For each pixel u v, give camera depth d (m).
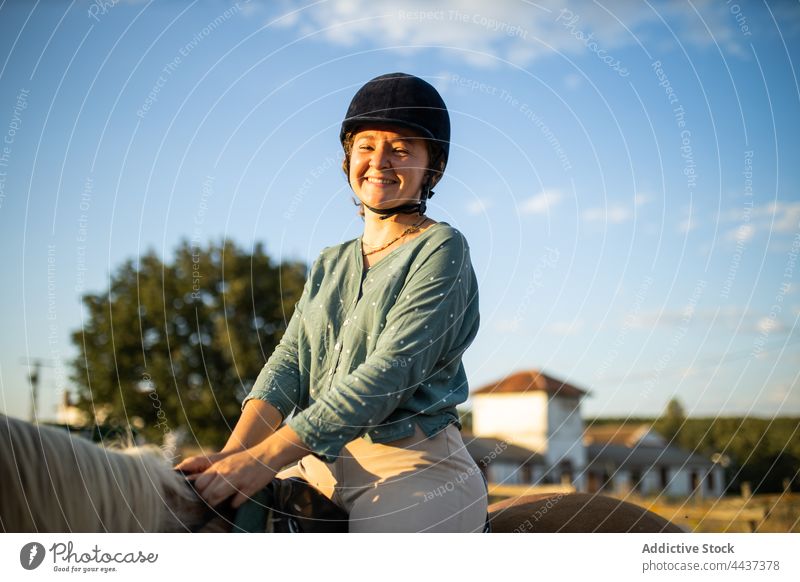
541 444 31.00
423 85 1.92
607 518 2.30
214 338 17.06
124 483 1.41
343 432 1.65
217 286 17.27
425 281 1.80
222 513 1.59
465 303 1.87
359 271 1.91
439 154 1.96
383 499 1.79
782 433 26.31
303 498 1.78
